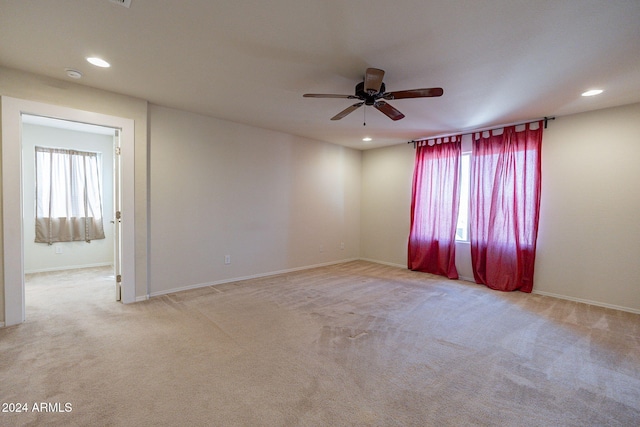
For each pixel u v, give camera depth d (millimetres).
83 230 5363
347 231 6160
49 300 3516
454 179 4812
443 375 2074
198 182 4039
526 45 2178
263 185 4754
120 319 2953
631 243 3385
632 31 1978
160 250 3742
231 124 4332
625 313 3322
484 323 2992
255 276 4715
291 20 1925
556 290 3881
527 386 1962
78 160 5281
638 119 3346
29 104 2742
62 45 2266
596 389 1938
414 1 1719
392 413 1688
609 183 3516
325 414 1672
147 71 2695
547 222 3955
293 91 3133
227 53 2361
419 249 5250
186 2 1755
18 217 2766
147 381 1945
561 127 3838
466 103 3379
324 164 5656
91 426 1554
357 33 2062
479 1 1709
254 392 1857
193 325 2836
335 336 2650
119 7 1805
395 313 3234
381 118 4020
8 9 1818
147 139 3570
